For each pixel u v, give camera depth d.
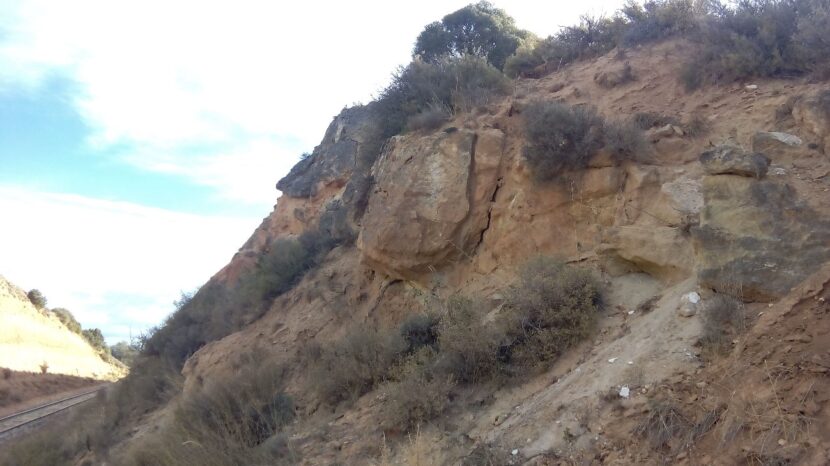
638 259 8.53
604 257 8.95
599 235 9.43
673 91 11.06
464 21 21.69
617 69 12.27
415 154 11.73
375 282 13.12
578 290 8.52
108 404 18.89
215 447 9.23
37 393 40.47
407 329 10.25
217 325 18.95
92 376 49.69
